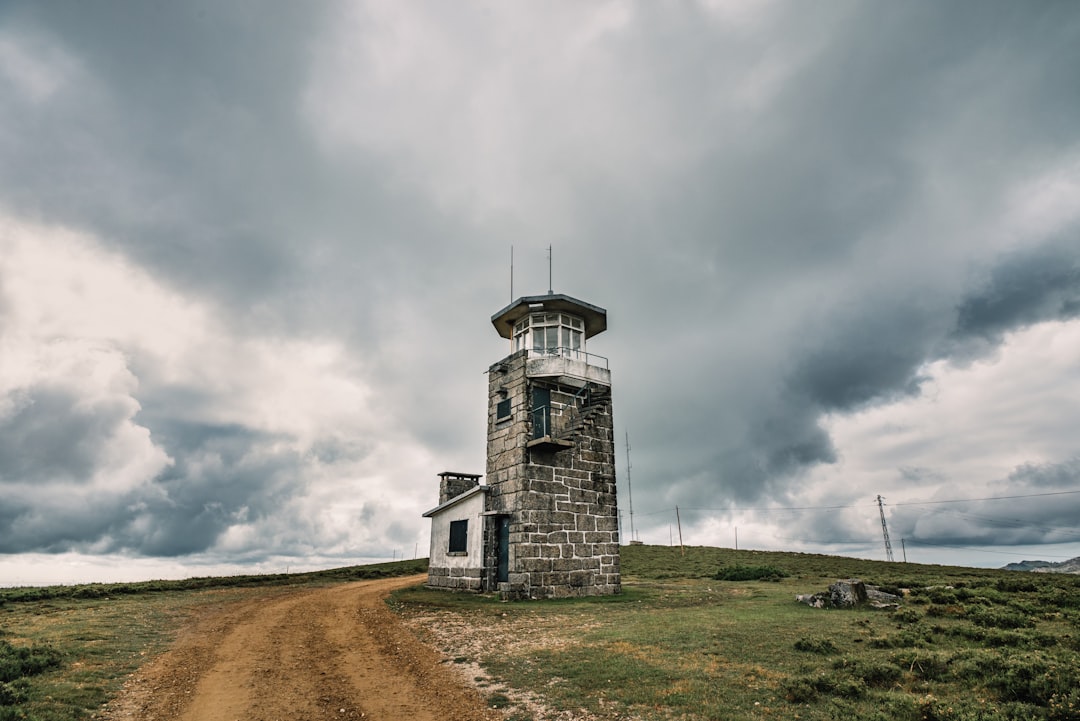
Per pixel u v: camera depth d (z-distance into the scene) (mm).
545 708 9625
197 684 11422
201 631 16844
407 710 10023
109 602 23578
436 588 29953
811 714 8625
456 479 33812
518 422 26984
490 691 10750
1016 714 8125
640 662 11789
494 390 29484
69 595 25719
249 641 15586
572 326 30172
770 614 17547
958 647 12398
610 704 9562
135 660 12961
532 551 25156
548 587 25094
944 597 19172
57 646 13609
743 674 10727
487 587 26188
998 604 18109
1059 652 11211
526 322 30000
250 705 10258
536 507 25766
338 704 10375
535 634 15805
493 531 27000
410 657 13766
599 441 28797
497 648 14211
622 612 19531
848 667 10695
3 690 9734
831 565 47562
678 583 34812
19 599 23891
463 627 17328
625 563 52219
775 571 38219
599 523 27672
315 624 18406
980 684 9516
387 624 18297
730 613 18031
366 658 13797
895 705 8680
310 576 38531
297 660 13578
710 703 9258
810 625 15234
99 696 10305
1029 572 41406
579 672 11375
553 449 26531
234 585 33562
